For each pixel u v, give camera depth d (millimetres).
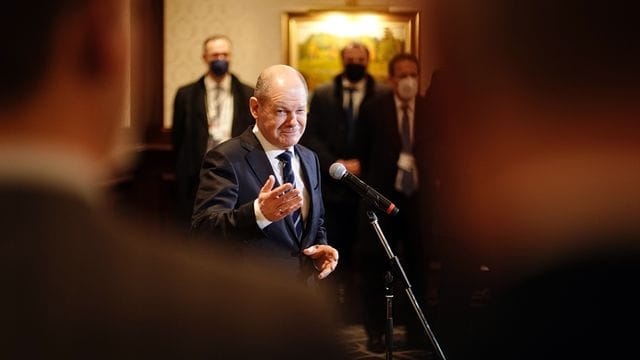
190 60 7230
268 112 2717
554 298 2863
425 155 4824
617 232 2678
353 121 5848
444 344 4480
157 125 7031
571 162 2873
